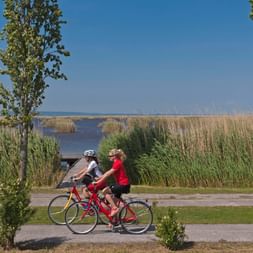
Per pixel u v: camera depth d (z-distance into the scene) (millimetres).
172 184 17188
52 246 8539
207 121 17875
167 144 17703
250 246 8508
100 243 8664
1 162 17297
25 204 8508
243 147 17281
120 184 9562
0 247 8453
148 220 9539
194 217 10922
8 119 14258
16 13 13875
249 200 13570
